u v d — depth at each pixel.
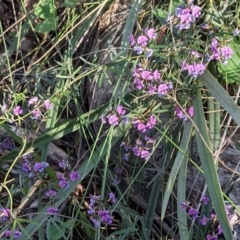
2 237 0.21
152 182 0.23
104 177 0.21
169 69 0.22
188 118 0.21
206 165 0.20
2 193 0.24
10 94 0.24
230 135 0.22
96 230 0.21
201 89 0.22
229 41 0.21
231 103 0.21
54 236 0.21
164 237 0.23
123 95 0.22
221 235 0.22
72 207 0.23
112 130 0.22
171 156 0.22
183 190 0.21
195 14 0.20
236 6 0.23
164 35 0.23
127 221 0.22
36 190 0.23
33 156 0.24
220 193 0.19
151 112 0.21
